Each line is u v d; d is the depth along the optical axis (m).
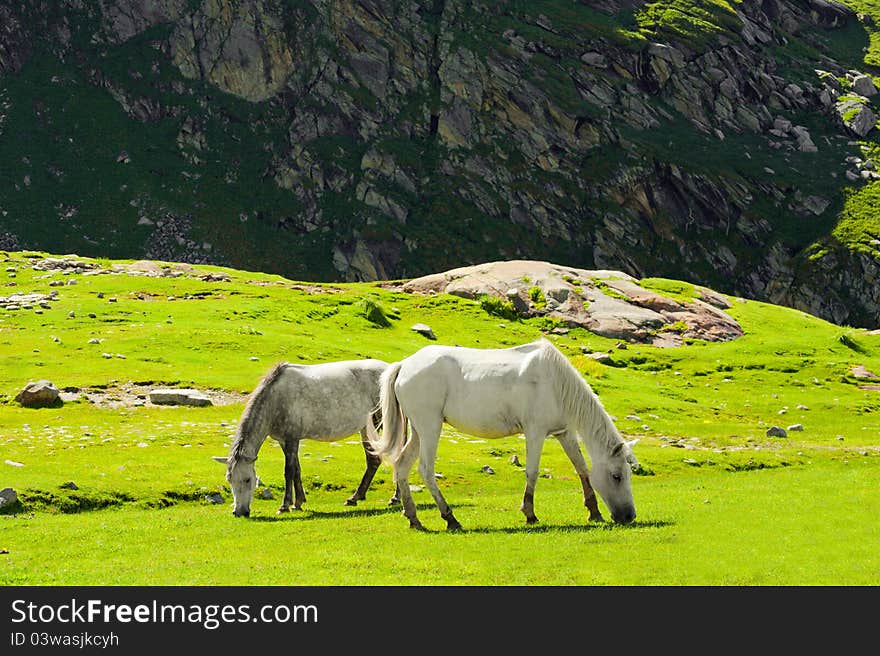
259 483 24.66
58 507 21.64
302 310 55.47
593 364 50.03
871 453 33.62
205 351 42.78
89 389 35.53
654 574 13.98
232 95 194.50
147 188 178.50
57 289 56.38
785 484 23.31
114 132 188.62
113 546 17.47
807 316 71.94
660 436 36.81
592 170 173.62
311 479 25.83
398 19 193.88
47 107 191.25
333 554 15.81
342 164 180.12
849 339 58.72
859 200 166.75
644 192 170.25
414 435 18.59
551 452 32.22
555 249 167.38
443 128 182.00
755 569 14.18
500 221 170.75
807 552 15.12
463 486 26.52
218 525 19.58
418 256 165.00
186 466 25.88
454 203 172.50
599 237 166.38
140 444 28.09
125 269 66.31
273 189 180.88
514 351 18.58
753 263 161.25
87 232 170.25
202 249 169.38
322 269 167.00
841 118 188.62
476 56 186.12
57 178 179.50
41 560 16.33
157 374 38.12
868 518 17.66
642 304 63.88
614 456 18.11
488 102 182.75
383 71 190.00
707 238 165.75
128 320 48.34
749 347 56.84
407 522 19.00
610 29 192.00
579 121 177.88
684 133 181.88
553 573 14.11
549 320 60.03
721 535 16.42
